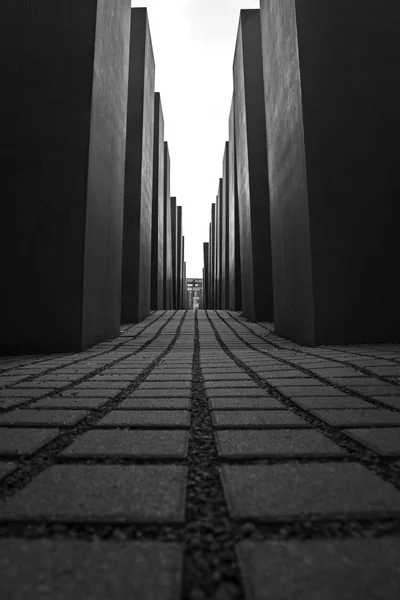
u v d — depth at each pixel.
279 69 8.51
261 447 1.73
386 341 6.72
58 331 6.55
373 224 6.86
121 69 9.42
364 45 7.20
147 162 15.03
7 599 0.79
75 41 7.00
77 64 6.95
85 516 1.13
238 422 2.16
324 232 6.78
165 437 1.92
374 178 6.93
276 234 9.05
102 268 7.86
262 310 13.17
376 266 6.81
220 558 0.94
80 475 1.45
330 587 0.82
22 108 6.82
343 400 2.67
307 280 6.92
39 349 6.50
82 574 0.87
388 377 3.54
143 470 1.50
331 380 3.44
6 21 7.00
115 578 0.86
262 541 1.00
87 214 6.79
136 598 0.79
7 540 1.02
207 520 1.12
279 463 1.56
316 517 1.12
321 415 2.26
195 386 3.41
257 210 13.73
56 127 6.81
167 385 3.44
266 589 0.81
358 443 1.80
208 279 44.59
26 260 6.60
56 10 7.06
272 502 1.21
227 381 3.55
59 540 1.02
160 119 20.22
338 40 7.17
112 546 0.98
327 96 7.01
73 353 6.42
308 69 7.05
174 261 32.59
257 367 4.44
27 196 6.68
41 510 1.17
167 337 9.02
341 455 1.63
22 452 1.71
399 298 6.80
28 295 6.56
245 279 14.96
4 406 2.60
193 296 73.25
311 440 1.83
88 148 6.81
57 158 6.76
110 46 8.27
